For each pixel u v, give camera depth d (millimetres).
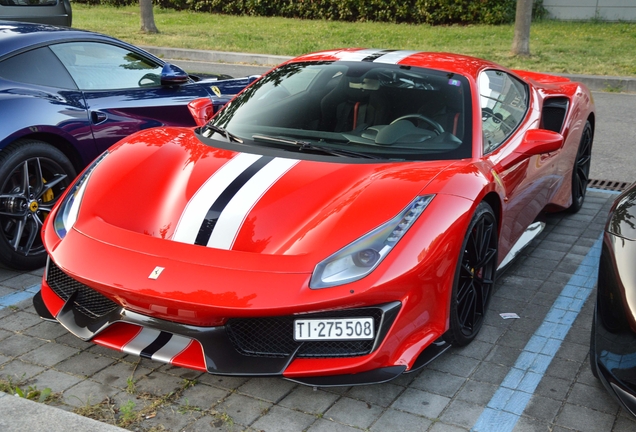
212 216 2861
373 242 2695
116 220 2977
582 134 5117
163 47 13547
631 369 2412
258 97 3926
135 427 2553
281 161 3234
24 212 3959
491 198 3354
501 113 3982
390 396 2828
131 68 4922
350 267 2619
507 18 17672
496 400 2822
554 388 2926
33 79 4219
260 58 12727
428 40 14867
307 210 2871
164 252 2738
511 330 3461
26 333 3266
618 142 7504
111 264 2732
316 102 3744
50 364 2992
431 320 2854
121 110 4621
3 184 3846
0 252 3824
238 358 2691
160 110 4898
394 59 4047
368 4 18484
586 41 14648
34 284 3852
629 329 2428
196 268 2641
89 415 2617
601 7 18062
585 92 5375
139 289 2609
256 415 2664
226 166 3205
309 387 2873
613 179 6312
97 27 16203
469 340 3230
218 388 2840
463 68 3934
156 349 2744
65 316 2984
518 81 4609
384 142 3434
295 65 4152
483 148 3494
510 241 3846
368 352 2688
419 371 3027
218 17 19531
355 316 2656
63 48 4484
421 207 2852
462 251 2941
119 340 2818
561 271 4250
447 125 3531
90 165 3496
